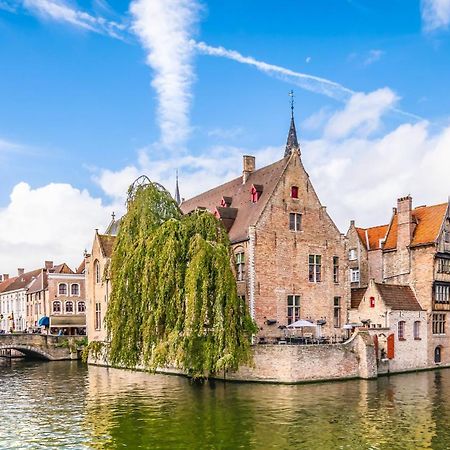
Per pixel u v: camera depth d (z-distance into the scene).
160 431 22.92
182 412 26.28
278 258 41.22
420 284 44.66
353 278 51.19
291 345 34.44
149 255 31.11
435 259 44.25
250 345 34.12
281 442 21.23
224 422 24.19
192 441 21.47
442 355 44.47
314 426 23.42
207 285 31.16
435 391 31.70
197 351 32.41
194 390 32.47
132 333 31.12
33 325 79.12
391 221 50.06
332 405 27.55
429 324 43.69
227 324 31.72
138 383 36.09
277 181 42.19
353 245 51.31
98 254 53.66
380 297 41.72
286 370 34.22
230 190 49.06
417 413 25.75
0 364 52.31
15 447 21.09
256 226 40.47
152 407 27.56
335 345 36.12
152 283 30.78
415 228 46.59
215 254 31.81
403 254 46.28
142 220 32.72
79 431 23.23
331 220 44.41
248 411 26.23
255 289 39.91
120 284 31.73
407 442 21.14
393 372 40.38
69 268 74.88
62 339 56.19
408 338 41.94
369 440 21.42
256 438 21.77
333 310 43.50
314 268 42.94
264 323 40.00
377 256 48.94
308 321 40.97
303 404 27.80
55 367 48.56
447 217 45.38
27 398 31.12
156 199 33.41
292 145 58.31
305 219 42.94
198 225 33.16
